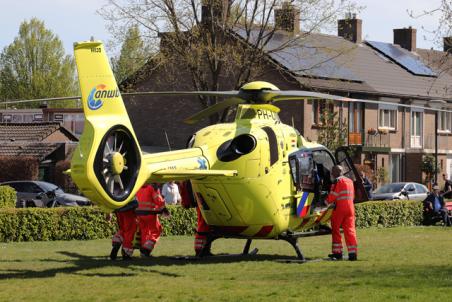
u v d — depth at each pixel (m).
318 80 89.38
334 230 32.91
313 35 85.00
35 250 36.41
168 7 72.88
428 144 109.75
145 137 99.31
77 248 37.53
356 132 96.62
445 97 106.88
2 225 41.56
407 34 124.44
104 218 44.12
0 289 24.44
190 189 33.12
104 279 26.56
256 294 23.45
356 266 30.33
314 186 33.53
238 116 31.88
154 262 31.72
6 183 73.12
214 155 30.33
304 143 33.81
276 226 31.84
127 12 73.25
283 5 73.56
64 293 23.80
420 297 22.69
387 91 101.12
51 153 90.12
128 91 79.94
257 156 30.81
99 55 25.62
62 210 43.19
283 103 89.56
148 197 33.06
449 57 57.34
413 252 35.72
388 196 76.62
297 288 24.42
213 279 26.75
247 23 73.94
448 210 59.31
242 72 73.81
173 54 75.06
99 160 24.72
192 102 96.12
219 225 32.44
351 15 74.88
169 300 22.73
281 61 86.31
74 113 121.81
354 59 101.25
